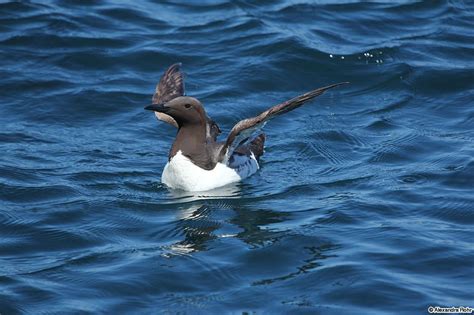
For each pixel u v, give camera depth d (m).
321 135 17.70
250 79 19.83
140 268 12.97
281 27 21.59
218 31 21.48
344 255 13.20
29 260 13.37
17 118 18.41
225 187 15.82
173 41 21.08
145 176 16.33
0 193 15.31
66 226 14.35
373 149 17.14
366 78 19.94
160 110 15.48
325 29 21.58
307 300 12.16
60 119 18.47
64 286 12.55
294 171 16.48
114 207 14.98
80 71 20.08
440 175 15.88
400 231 13.87
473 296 12.19
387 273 12.71
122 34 21.27
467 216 14.48
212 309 12.00
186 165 15.69
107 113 18.73
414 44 21.05
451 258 13.10
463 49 20.92
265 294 12.32
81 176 16.12
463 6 22.70
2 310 11.96
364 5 22.52
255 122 14.86
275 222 14.37
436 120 18.39
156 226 14.39
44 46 20.70
